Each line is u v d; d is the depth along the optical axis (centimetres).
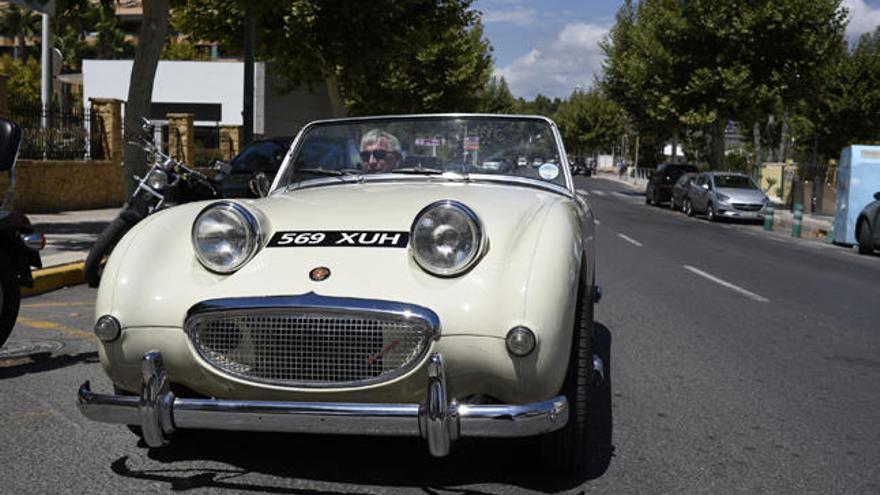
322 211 378
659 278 1084
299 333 319
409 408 302
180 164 605
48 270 894
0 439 402
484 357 313
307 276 325
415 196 400
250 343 322
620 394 516
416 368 312
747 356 632
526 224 358
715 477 379
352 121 486
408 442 407
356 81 2266
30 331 654
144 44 1172
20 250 550
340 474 365
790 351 656
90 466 370
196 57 5541
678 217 2642
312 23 1961
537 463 374
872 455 414
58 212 1667
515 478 366
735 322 777
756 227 2364
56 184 1706
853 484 375
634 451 411
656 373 571
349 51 2039
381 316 311
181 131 2217
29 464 371
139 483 351
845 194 1858
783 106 3584
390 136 475
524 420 301
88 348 595
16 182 1602
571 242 347
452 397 320
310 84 2362
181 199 635
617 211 2777
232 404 310
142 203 555
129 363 337
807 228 2375
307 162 479
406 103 3781
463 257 323
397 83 3541
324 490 348
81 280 933
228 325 324
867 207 1647
